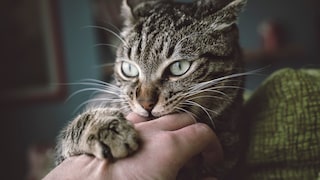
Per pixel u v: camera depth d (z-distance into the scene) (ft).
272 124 0.92
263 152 0.91
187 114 0.86
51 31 2.83
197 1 1.07
